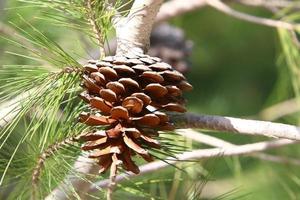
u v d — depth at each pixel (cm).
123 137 84
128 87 85
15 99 92
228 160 134
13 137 93
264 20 134
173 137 104
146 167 108
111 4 94
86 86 87
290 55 134
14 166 91
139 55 87
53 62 89
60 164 89
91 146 84
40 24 117
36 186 88
